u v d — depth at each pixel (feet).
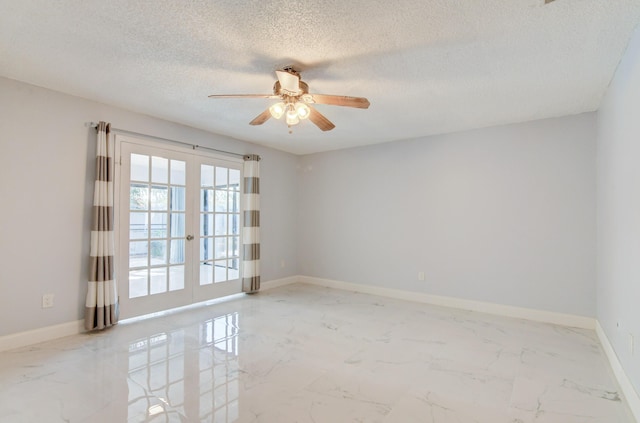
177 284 13.37
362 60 8.04
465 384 7.54
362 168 16.96
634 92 6.73
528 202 12.59
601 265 10.48
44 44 7.43
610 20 6.36
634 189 6.75
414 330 11.12
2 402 6.67
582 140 11.61
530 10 6.09
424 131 14.24
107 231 10.87
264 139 15.81
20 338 9.43
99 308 10.66
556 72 8.59
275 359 8.80
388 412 6.43
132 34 7.01
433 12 6.18
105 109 11.18
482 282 13.51
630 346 6.91
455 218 14.19
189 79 9.25
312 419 6.19
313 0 5.84
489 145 13.43
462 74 8.76
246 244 15.98
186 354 9.08
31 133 9.67
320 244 18.45
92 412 6.36
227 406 6.59
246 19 6.44
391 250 15.96
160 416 6.25
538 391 7.26
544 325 11.74
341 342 10.02
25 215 9.57
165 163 12.91
